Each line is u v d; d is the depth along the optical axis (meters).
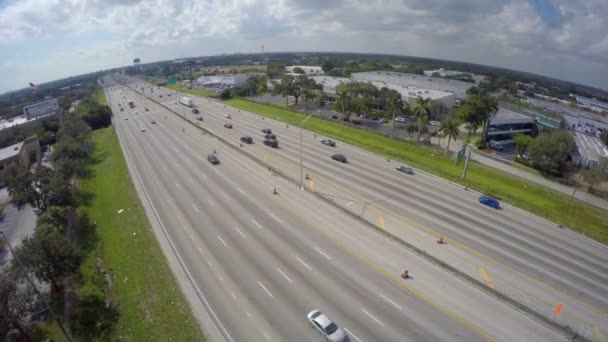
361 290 30.30
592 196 61.31
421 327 26.31
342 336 24.66
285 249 36.56
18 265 29.81
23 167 53.38
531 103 146.25
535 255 37.50
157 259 35.28
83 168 66.62
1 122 131.25
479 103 84.94
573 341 25.67
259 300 28.98
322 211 45.84
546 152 72.19
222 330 25.98
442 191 54.56
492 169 67.81
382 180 58.16
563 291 31.70
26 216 52.94
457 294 30.27
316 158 69.06
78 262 32.47
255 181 56.50
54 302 31.39
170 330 26.25
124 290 31.78
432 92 138.38
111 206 50.44
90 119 107.50
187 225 42.03
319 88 154.62
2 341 26.17
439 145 87.44
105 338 26.52
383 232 40.38
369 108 118.38
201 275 32.41
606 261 37.34
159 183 56.44
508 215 47.16
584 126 115.94
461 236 40.62
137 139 86.56
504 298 29.83
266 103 134.12
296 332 25.73
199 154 71.88
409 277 32.31
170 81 189.62
